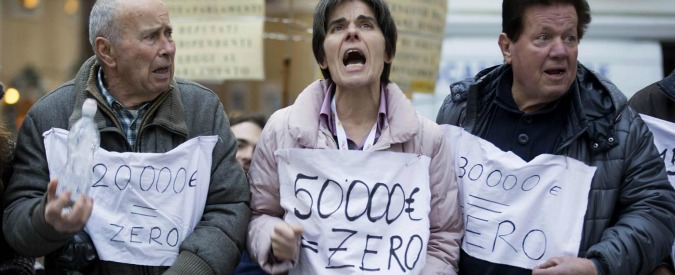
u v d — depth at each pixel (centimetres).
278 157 373
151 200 371
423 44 579
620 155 376
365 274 362
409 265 363
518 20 376
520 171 382
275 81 729
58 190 335
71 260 366
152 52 367
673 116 417
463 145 396
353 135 379
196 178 377
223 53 574
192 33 578
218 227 375
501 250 381
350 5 372
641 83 887
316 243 367
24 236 351
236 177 384
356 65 367
